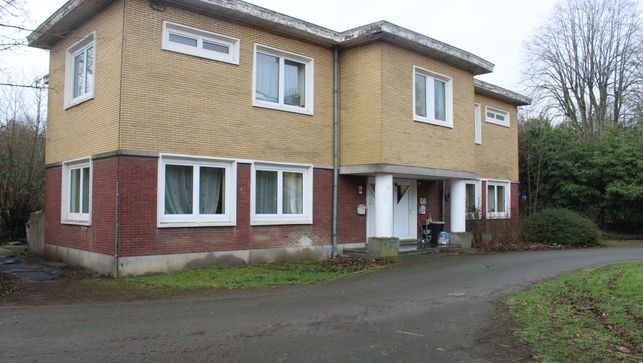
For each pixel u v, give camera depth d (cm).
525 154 2630
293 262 1418
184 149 1240
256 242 1377
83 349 593
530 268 1283
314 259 1498
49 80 1553
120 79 1151
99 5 1241
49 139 1539
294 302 874
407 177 1761
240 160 1345
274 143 1427
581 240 2005
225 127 1320
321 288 1012
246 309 817
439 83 1720
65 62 1446
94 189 1238
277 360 557
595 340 631
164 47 1219
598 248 1923
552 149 2578
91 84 1329
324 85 1563
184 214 1259
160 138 1202
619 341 628
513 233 2009
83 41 1350
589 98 3756
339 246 1573
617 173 2466
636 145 2512
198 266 1256
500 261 1429
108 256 1159
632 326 683
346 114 1570
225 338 644
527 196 2623
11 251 1731
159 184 1194
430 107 1659
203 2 1255
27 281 1095
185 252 1236
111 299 898
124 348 598
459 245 1769
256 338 644
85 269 1266
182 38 1272
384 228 1509
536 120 2733
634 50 3550
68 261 1371
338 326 707
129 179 1150
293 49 1488
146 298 907
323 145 1552
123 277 1127
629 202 2512
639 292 884
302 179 1523
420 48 1579
